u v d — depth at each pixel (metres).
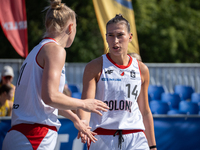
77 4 47.75
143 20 48.97
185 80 31.58
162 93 27.14
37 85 7.11
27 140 6.98
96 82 9.12
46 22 7.62
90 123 9.94
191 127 16.05
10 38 19.72
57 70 6.80
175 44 49.56
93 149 9.03
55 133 7.50
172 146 15.77
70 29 7.71
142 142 9.19
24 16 19.98
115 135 8.90
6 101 17.52
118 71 9.05
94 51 47.78
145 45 50.00
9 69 18.81
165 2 52.62
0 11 19.62
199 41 52.06
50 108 7.27
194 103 22.95
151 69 30.95
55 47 7.07
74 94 25.12
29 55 7.48
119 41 8.88
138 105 9.92
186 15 52.50
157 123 15.73
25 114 7.16
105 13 18.64
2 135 14.28
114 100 8.98
